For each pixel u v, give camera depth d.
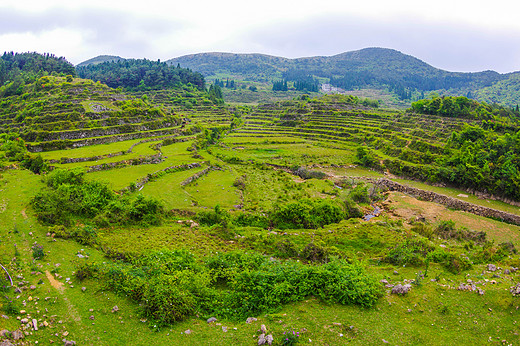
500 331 15.71
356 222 38.47
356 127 111.06
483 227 44.34
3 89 121.81
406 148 82.56
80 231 26.27
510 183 55.22
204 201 44.03
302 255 28.78
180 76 198.88
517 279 20.84
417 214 47.50
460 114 100.38
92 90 110.19
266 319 16.48
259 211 40.69
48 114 80.94
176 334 15.30
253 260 23.45
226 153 86.38
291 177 68.38
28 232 24.89
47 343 13.71
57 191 32.06
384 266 25.45
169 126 96.44
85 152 61.53
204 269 21.70
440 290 19.45
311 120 124.88
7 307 15.04
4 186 37.69
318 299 18.41
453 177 62.34
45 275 19.17
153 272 20.25
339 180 64.94
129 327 15.57
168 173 56.19
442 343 14.90
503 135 76.06
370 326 15.89
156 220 33.50
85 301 17.17
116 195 36.97
